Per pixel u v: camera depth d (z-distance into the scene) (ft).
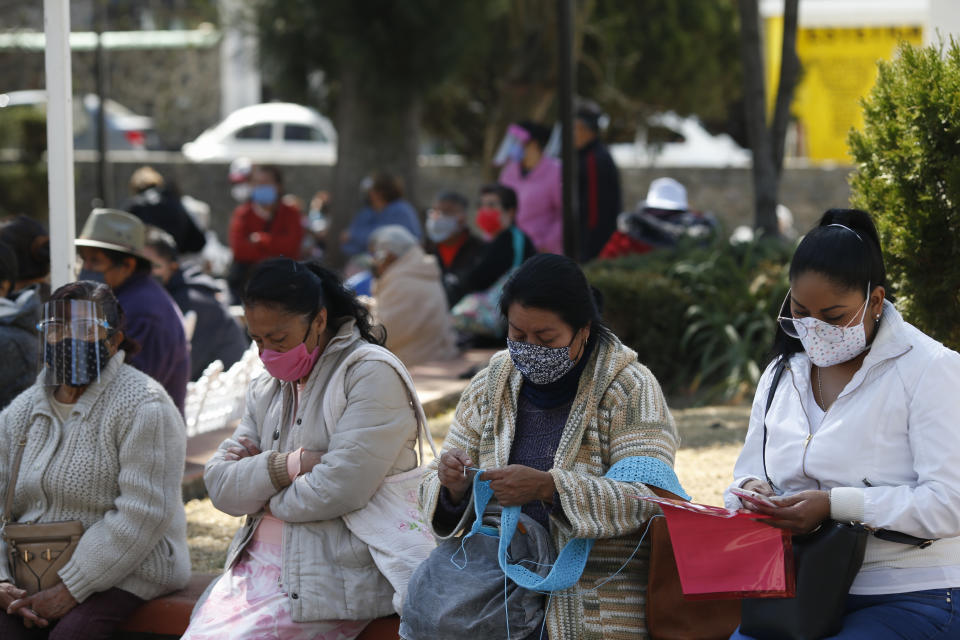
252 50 112.57
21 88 177.06
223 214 153.07
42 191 141.59
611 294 65.62
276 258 29.60
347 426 29.17
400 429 29.50
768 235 75.82
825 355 23.22
